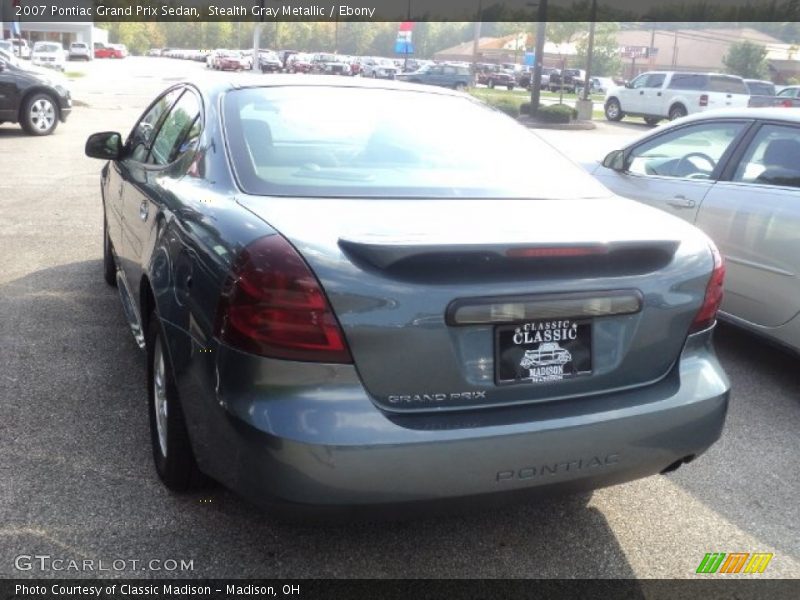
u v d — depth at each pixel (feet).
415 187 10.21
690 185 18.20
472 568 9.73
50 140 47.73
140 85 111.45
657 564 10.02
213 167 10.43
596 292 8.84
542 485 8.57
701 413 9.36
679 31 251.39
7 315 17.49
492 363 8.45
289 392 7.93
